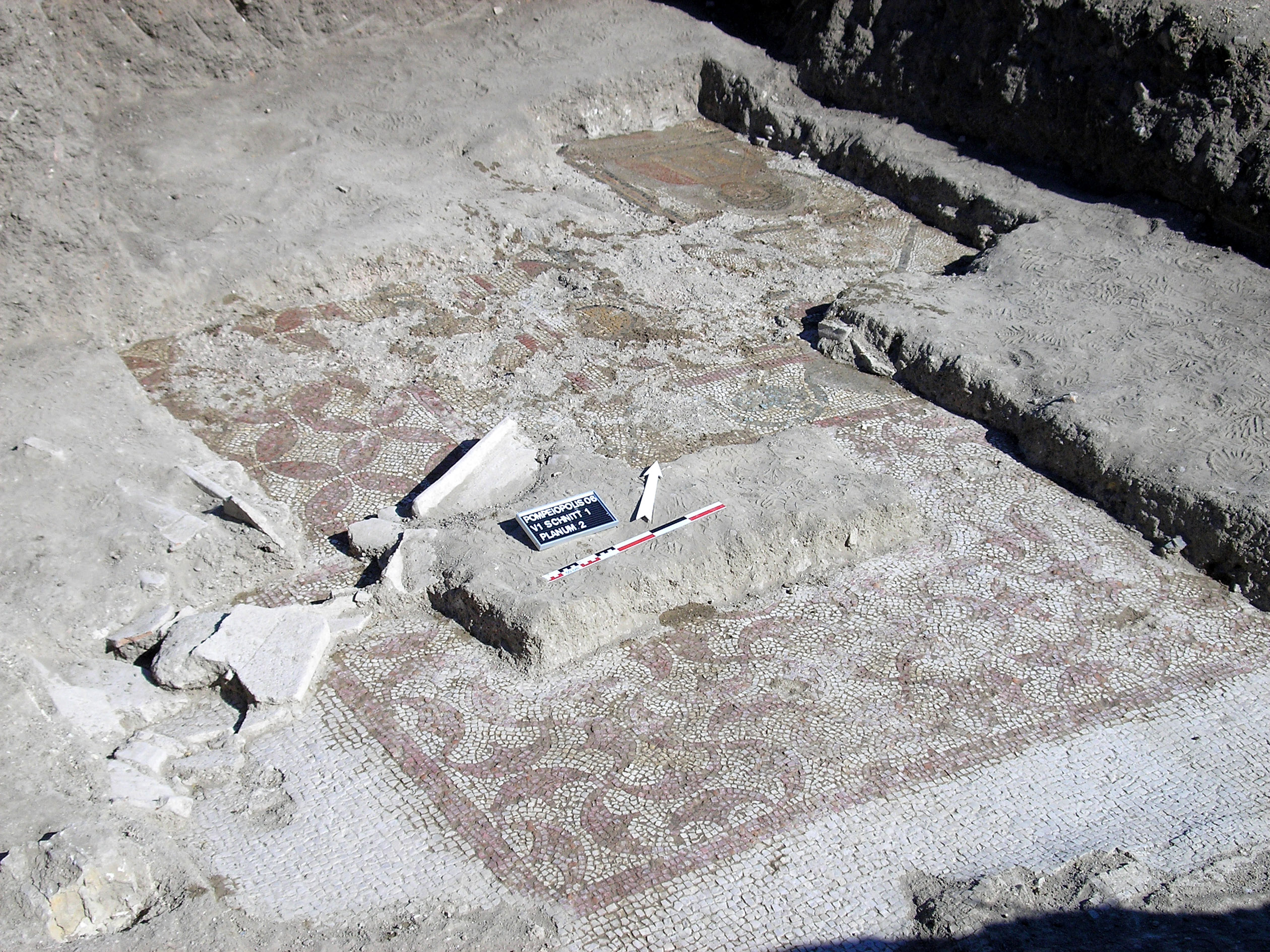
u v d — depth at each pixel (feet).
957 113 54.95
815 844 22.48
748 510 30.50
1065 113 49.96
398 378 38.27
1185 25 44.45
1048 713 26.13
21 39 33.30
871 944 20.39
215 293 40.47
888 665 27.37
